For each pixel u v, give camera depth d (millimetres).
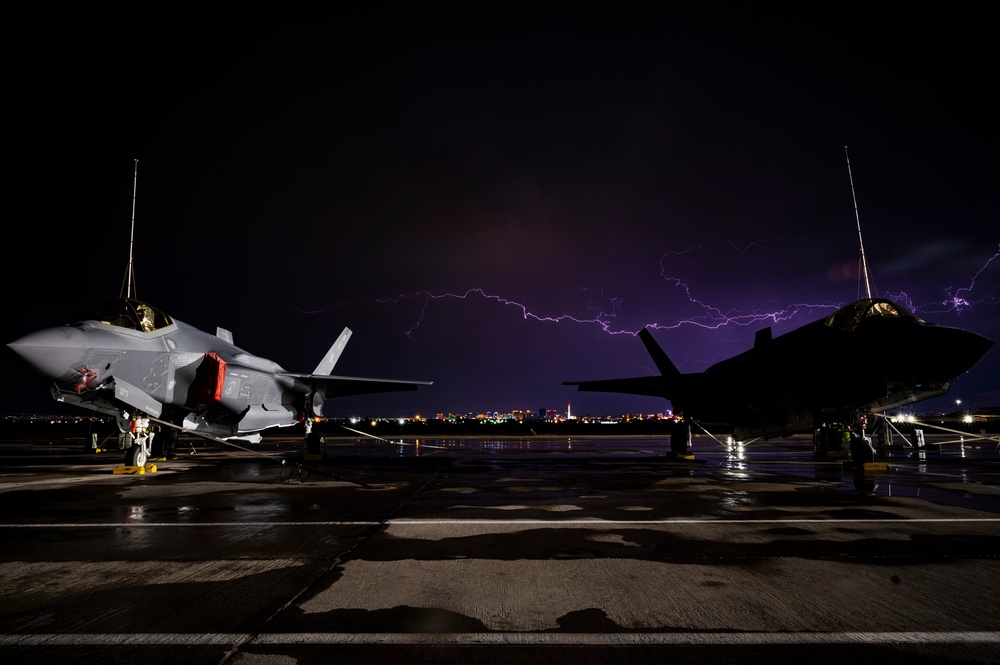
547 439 42438
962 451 23531
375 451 25312
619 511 7738
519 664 2961
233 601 3975
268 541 5879
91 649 3160
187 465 16516
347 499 9031
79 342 12320
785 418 15734
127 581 4465
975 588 4211
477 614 3709
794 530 6383
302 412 19859
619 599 3994
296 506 8289
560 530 6414
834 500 8758
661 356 21453
